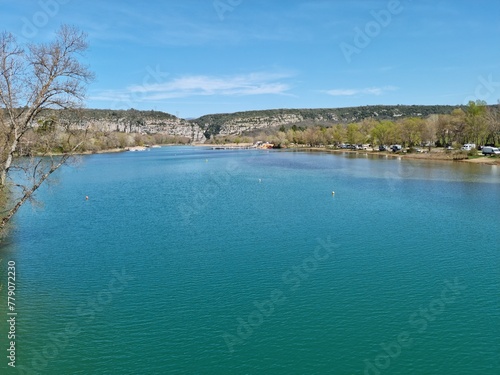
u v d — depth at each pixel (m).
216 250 44.44
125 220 60.16
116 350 25.59
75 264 40.47
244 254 42.91
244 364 24.14
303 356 24.89
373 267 38.47
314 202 72.62
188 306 31.16
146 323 28.73
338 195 79.50
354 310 30.19
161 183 104.31
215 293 33.31
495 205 66.38
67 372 23.50
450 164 131.38
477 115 148.00
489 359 24.44
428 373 23.30
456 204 67.75
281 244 46.28
